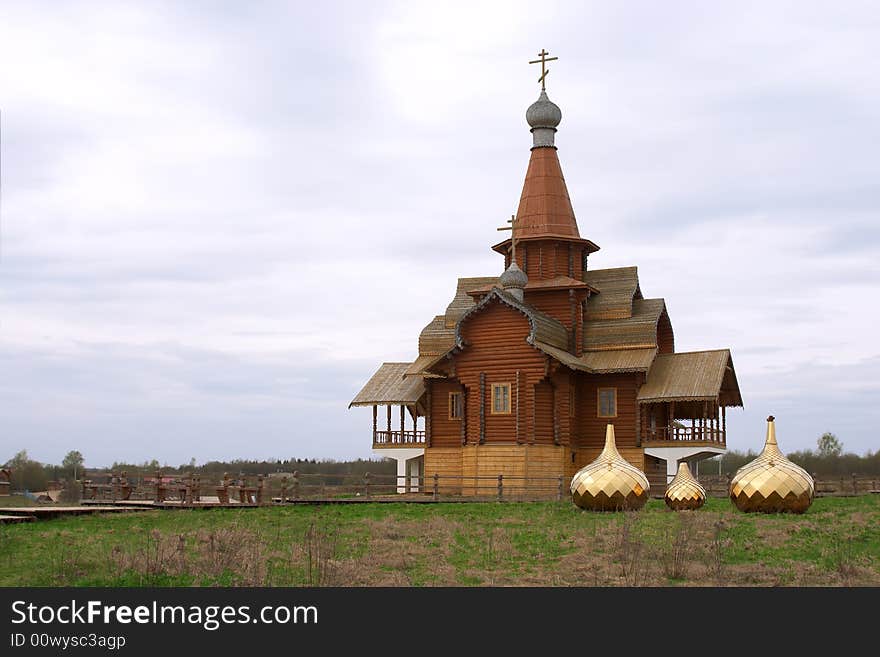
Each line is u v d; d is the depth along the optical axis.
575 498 35.16
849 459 103.56
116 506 36.72
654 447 49.12
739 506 33.78
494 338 48.38
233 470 93.06
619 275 53.88
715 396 47.84
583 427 50.72
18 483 66.69
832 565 25.27
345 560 25.70
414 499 40.00
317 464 100.44
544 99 56.19
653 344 50.47
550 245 53.50
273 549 27.20
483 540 29.00
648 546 27.39
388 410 55.34
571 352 51.12
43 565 23.89
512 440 47.34
